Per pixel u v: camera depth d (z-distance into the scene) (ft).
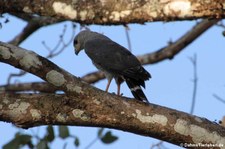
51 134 38.45
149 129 26.30
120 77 38.68
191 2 28.40
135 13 29.40
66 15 30.68
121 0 29.78
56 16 30.91
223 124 29.66
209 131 26.14
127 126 26.40
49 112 26.50
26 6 31.30
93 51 40.24
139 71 35.32
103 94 26.76
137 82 36.35
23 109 26.53
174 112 26.53
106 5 29.91
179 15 28.71
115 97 26.78
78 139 38.63
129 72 36.81
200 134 26.07
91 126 26.86
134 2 29.53
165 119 26.22
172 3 28.68
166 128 26.16
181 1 28.58
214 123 26.63
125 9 29.55
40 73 26.86
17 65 26.94
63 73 26.91
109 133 39.60
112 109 26.43
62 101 26.63
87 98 26.58
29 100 26.71
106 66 38.70
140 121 26.25
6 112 26.50
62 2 30.63
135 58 38.37
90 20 30.27
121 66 37.76
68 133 38.52
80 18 30.40
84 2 30.32
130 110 26.37
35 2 31.17
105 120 26.40
